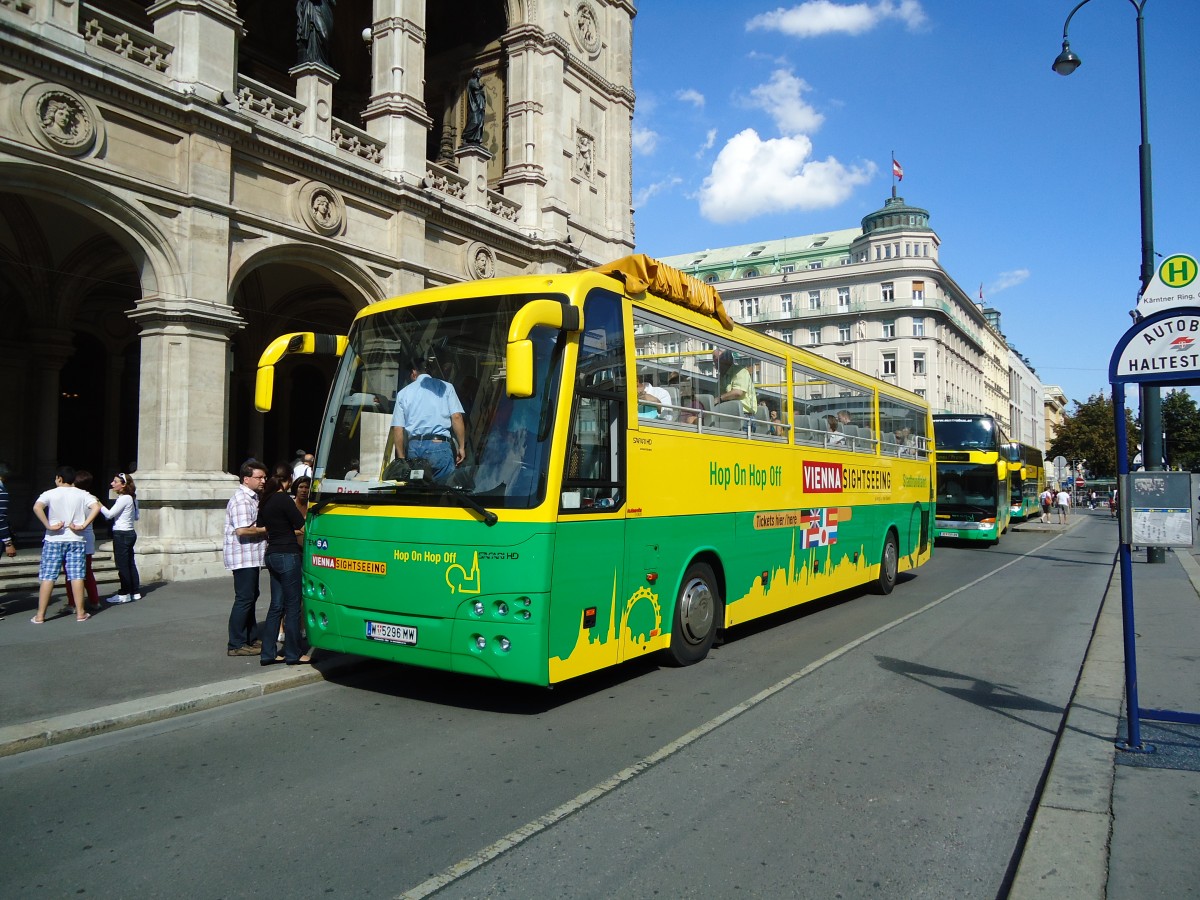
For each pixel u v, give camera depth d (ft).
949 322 248.52
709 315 28.50
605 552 22.09
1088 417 241.55
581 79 80.43
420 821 14.89
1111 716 20.70
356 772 17.44
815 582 36.17
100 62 39.47
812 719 21.38
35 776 17.24
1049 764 17.99
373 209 55.77
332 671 25.57
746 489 30.14
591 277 22.40
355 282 54.75
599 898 12.12
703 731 20.27
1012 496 122.62
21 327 56.24
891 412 46.98
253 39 75.92
